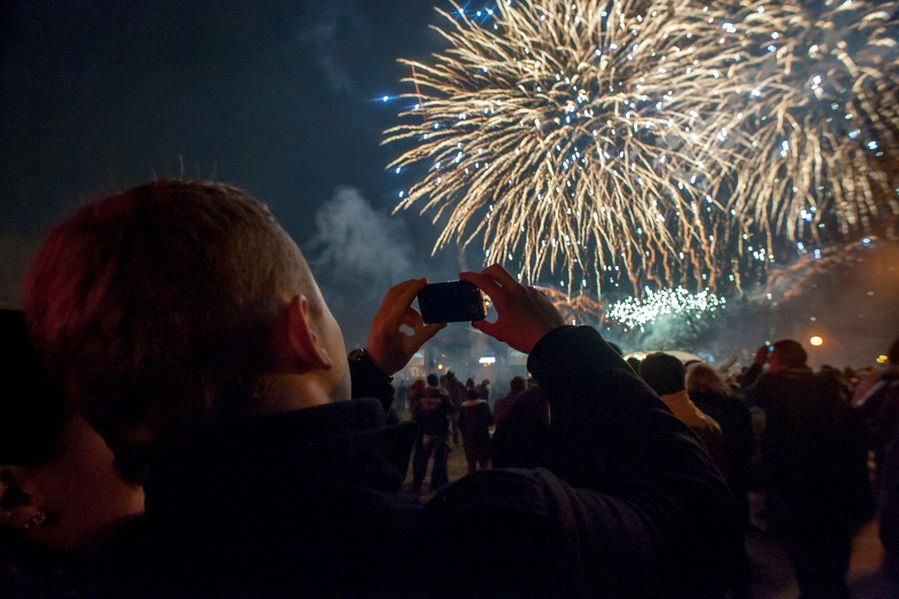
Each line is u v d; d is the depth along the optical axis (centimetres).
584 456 91
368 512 73
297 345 78
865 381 802
